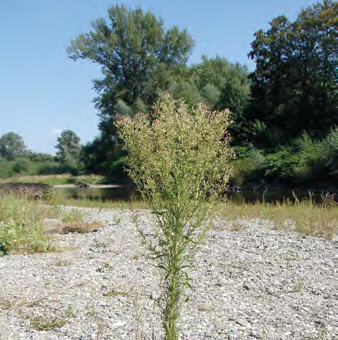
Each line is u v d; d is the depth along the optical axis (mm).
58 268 6660
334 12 39719
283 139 39406
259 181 33125
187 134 3211
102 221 11547
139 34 52688
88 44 52750
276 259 7340
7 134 113812
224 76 57500
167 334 3305
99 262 7016
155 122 3342
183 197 3141
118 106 49688
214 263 6965
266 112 43125
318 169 30812
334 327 4348
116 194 27672
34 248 8086
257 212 12828
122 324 4359
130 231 9859
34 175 60031
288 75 41469
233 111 43812
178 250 3248
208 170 3338
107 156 55438
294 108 40844
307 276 6328
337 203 15039
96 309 4805
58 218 12180
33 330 4223
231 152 3361
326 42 39438
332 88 40312
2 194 16875
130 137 3387
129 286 5684
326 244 8508
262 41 42688
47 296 5277
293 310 4887
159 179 3299
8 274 6305
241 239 8875
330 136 33062
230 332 4164
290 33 41000
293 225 10695
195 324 4367
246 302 5148
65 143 105125
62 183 48250
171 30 54250
